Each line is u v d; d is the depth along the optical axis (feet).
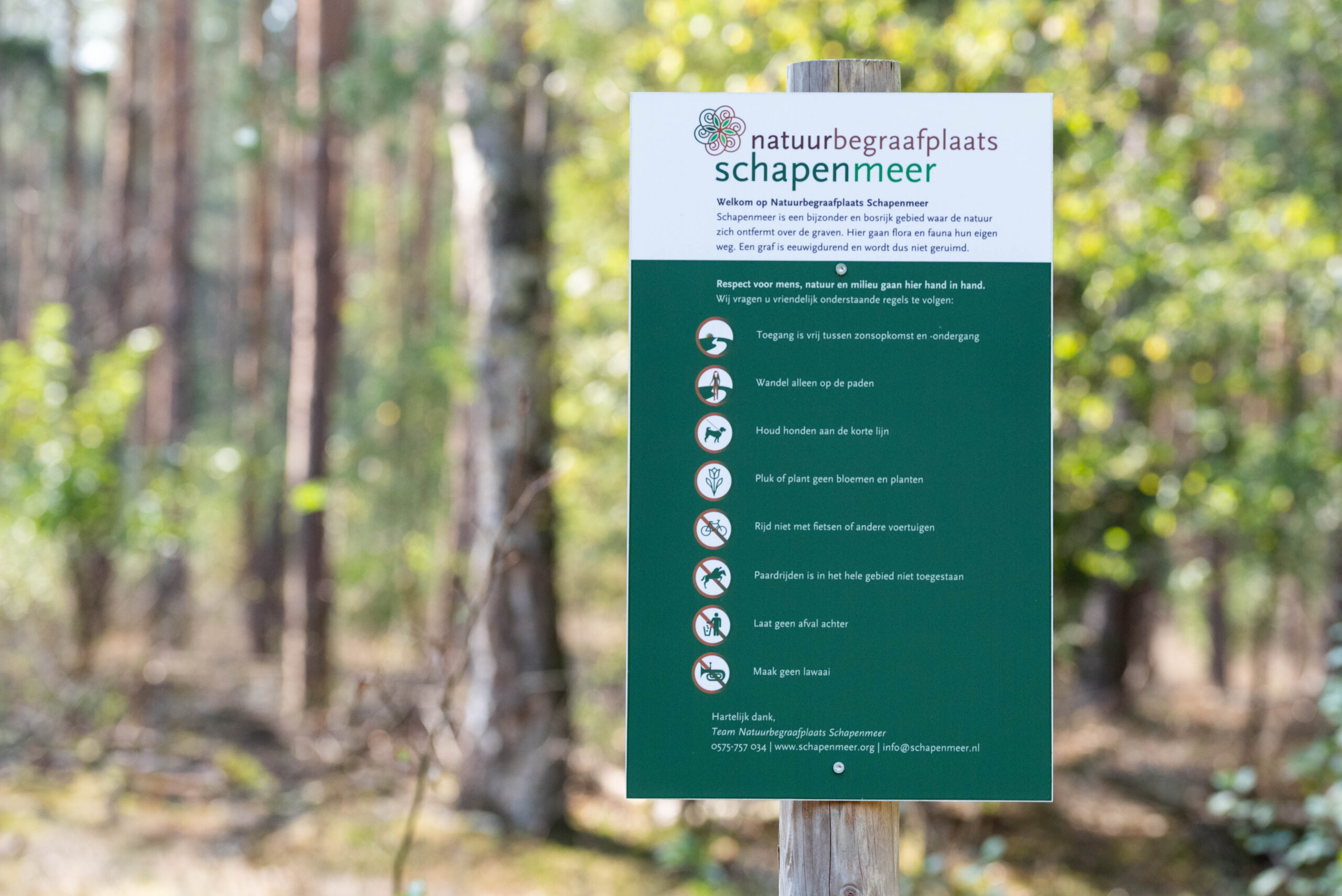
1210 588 42.01
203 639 50.70
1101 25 24.07
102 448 28.25
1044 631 7.70
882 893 7.89
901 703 7.72
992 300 7.75
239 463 36.86
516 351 26.23
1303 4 26.12
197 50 62.23
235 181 77.15
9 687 29.25
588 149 29.07
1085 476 23.59
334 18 36.73
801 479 7.74
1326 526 30.89
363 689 14.83
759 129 7.79
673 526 7.73
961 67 22.44
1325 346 30.09
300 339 39.06
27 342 52.54
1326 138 27.14
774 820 27.58
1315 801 14.19
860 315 7.76
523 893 22.13
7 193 80.59
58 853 21.47
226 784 27.35
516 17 26.27
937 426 7.73
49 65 61.11
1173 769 33.42
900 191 7.78
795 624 7.73
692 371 7.74
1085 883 24.77
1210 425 27.55
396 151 43.34
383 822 25.00
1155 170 23.76
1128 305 25.71
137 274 55.88
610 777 30.50
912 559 7.73
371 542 45.34
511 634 26.32
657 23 24.27
